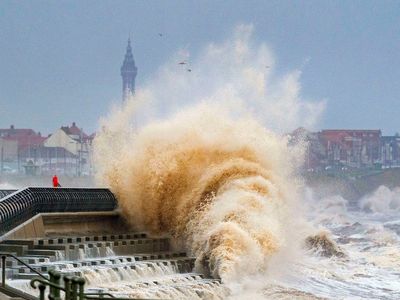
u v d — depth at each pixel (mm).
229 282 70062
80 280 35844
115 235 80125
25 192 74500
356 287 76062
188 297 62312
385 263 91125
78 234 79312
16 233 70312
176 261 72125
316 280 77562
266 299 67625
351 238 120875
